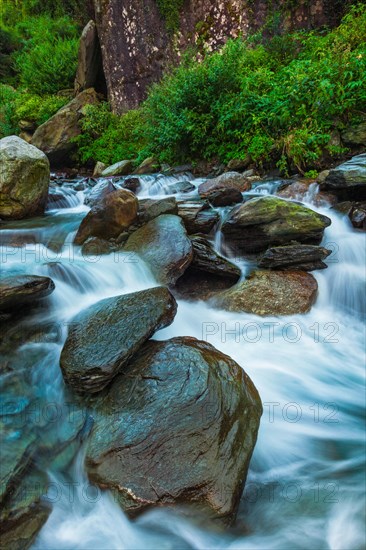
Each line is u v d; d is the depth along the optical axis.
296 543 2.29
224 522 2.23
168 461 2.30
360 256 5.11
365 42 8.09
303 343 4.14
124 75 13.83
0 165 6.07
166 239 4.64
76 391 2.86
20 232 5.44
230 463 2.35
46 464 2.44
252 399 2.81
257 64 9.92
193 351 2.91
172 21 12.24
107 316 3.30
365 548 2.27
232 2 11.44
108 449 2.40
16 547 2.02
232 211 5.36
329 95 7.24
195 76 9.15
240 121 8.56
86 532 2.25
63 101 15.41
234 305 4.41
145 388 2.70
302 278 4.65
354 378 3.78
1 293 3.23
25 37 21.78
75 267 4.35
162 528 2.22
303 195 6.38
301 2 10.84
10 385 2.95
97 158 12.72
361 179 5.61
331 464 2.86
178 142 9.55
